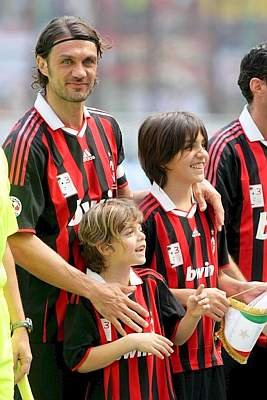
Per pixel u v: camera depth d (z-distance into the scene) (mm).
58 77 12359
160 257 12914
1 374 10508
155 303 12594
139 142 13086
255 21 46156
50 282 12141
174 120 12734
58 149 12555
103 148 13055
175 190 13000
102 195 12891
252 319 12484
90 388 12336
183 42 45594
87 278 12125
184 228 12977
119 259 12195
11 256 11445
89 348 12117
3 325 10602
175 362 12820
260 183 13922
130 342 11953
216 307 12367
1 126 41406
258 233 13945
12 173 12289
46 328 12680
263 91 13773
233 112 45281
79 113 12750
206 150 13055
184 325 12484
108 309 12055
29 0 44781
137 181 25766
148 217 12906
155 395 12359
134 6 45250
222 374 13266
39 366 12758
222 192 13789
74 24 12391
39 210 12328
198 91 45250
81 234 12273
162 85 45156
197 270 13031
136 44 45219
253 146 13977
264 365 14203
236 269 13719
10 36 44500
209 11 46719
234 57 45812
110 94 44500
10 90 44281
